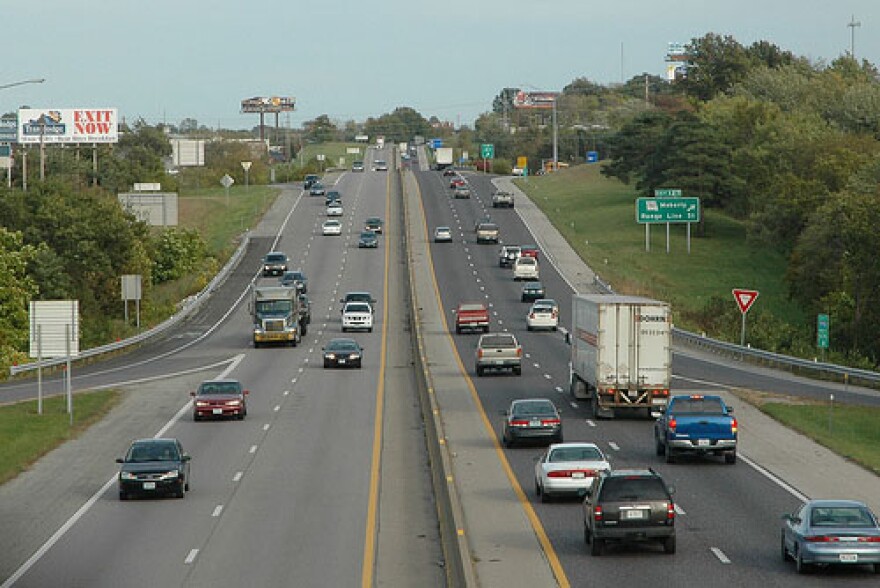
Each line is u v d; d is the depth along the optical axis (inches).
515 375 3649.1
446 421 2815.0
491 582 1384.1
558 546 1576.0
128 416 2999.5
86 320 5118.1
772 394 3245.6
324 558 1551.4
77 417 2940.5
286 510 1876.2
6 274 4788.4
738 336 5329.7
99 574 1462.8
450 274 6594.5
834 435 2576.3
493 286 6210.6
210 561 1533.0
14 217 5629.9
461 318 4795.8
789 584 1348.4
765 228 6806.1
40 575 1460.4
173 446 2028.8
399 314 5408.5
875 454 2327.8
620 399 2763.3
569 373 3688.5
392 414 2955.2
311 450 2464.3
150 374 3875.5
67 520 1817.2
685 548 1550.2
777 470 2155.5
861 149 7268.7
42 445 2527.1
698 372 3806.6
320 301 5846.5
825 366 3639.3
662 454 2314.2
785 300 6417.3
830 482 2033.7
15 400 3329.2
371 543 1640.0
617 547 1569.9
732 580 1370.6
